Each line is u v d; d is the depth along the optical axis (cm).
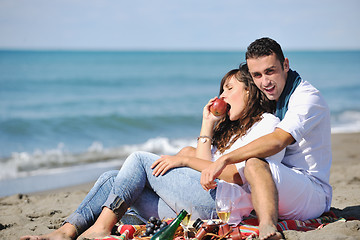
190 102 2238
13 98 2244
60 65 5288
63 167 878
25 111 1792
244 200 301
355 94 2553
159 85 3234
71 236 306
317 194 311
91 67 5112
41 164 906
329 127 319
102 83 3269
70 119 1578
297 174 298
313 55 11506
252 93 325
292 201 297
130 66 5541
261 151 289
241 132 325
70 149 1102
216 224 287
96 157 988
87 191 613
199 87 3133
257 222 303
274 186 280
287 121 299
